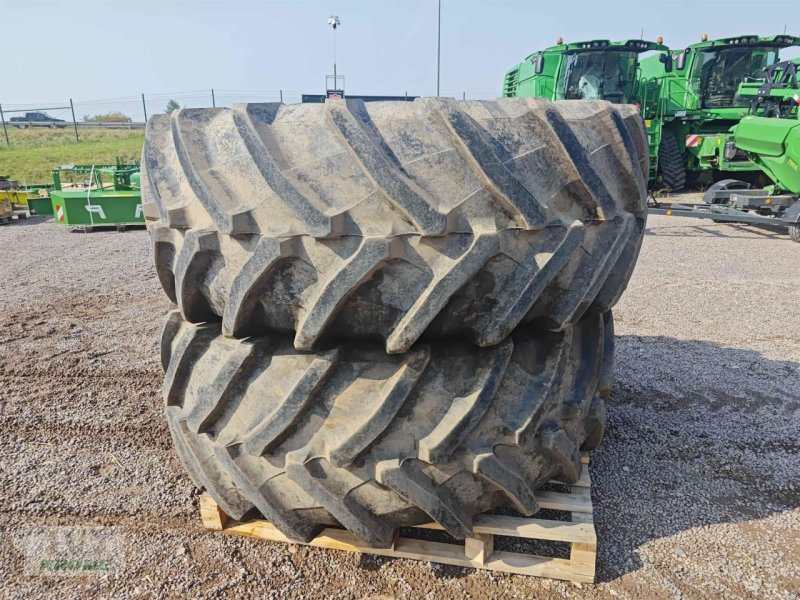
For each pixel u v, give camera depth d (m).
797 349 3.96
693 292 5.36
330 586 1.89
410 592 1.86
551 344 1.76
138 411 3.20
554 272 1.55
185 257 1.63
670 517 2.22
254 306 1.63
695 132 10.16
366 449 1.60
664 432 2.85
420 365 1.59
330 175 1.48
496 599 1.83
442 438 1.58
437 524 1.83
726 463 2.59
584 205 1.62
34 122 29.08
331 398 1.63
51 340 4.38
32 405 3.29
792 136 7.09
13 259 7.26
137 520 2.25
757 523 2.19
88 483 2.52
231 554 2.03
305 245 1.49
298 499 1.74
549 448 1.77
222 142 1.60
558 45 9.59
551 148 1.56
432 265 1.47
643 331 4.36
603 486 2.41
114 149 20.27
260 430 1.64
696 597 1.84
